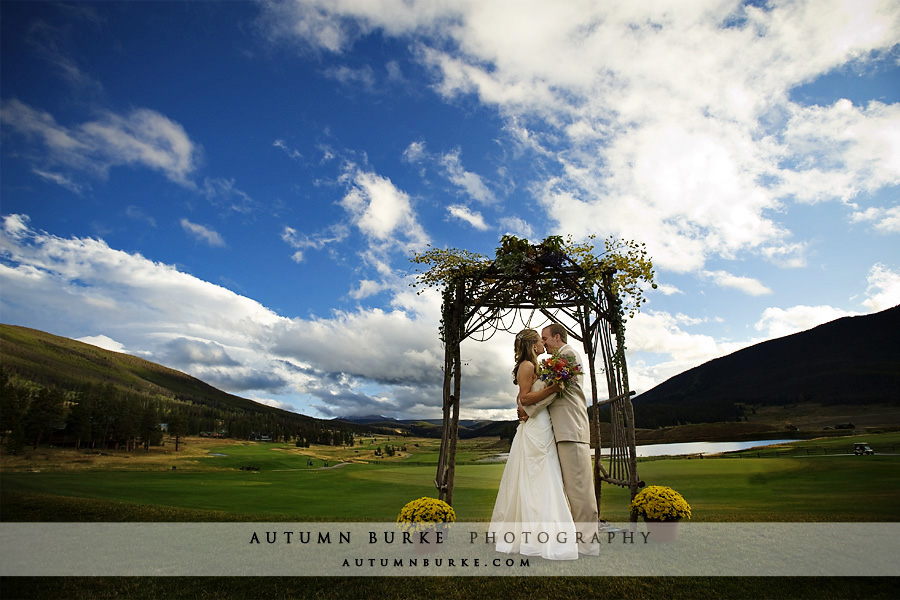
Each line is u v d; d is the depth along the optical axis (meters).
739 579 4.38
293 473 30.22
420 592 4.24
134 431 112.38
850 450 41.09
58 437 103.69
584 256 7.35
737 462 24.53
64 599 4.29
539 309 8.16
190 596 4.31
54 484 16.91
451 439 6.95
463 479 20.92
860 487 13.63
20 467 65.38
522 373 5.47
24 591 4.47
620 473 7.49
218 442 148.12
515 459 5.39
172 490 17.36
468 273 7.36
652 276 7.23
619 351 7.22
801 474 18.09
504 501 5.46
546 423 5.34
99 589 4.49
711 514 7.90
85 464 73.50
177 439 127.56
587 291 7.36
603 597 4.05
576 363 5.37
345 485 19.61
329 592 4.30
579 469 5.22
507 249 7.18
